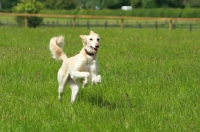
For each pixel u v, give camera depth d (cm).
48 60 1794
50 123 997
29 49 2150
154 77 1520
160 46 2400
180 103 1197
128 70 1623
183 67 1703
